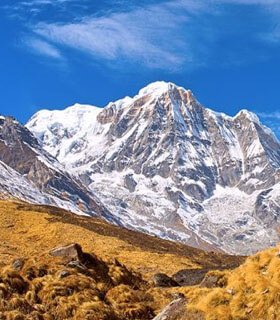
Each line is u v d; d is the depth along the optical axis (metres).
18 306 29.70
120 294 32.81
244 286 24.23
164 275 39.84
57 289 31.20
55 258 35.75
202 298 24.47
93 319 29.44
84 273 34.72
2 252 55.16
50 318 29.28
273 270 25.20
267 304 22.89
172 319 23.88
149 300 33.28
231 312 23.17
